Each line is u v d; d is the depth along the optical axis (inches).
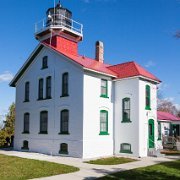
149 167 700.7
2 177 556.7
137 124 956.6
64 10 1221.1
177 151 1139.3
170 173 620.1
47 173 606.2
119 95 1019.3
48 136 1020.5
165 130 1432.1
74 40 1216.2
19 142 1163.9
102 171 645.3
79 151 897.5
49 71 1053.8
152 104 1043.3
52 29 1153.4
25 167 671.1
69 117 948.0
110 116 1008.2
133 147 956.0
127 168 692.7
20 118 1176.8
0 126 1444.4
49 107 1033.5
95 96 954.7
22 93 1183.6
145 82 1011.9
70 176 581.3
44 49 1087.0
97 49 1197.7
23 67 1166.3
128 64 1067.9
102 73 965.2
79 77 931.3
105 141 972.6
